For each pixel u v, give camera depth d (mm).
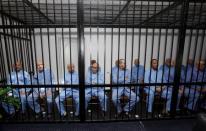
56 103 4195
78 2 3125
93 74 4367
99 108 4359
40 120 3680
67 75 4418
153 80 4457
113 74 4488
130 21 5555
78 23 3199
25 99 3955
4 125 3604
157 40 5961
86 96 4051
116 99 4090
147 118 3770
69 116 3971
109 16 5012
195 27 3713
